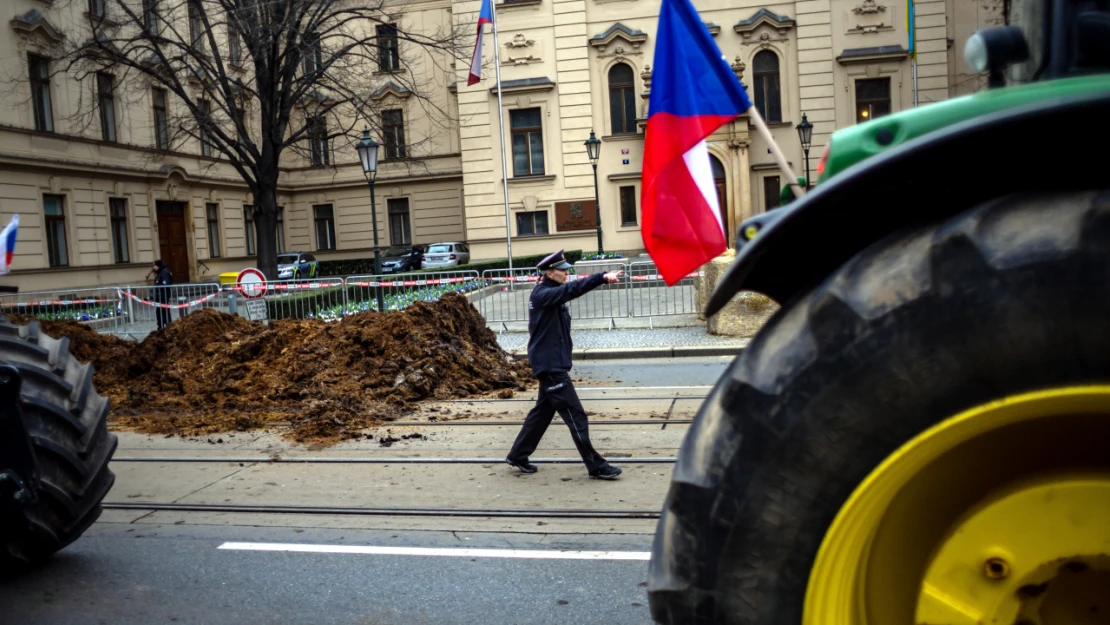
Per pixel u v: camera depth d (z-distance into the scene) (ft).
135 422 30.96
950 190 5.99
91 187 95.96
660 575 6.22
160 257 108.58
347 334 37.42
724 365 40.75
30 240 87.40
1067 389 5.13
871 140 6.43
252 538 18.38
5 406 13.85
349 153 132.87
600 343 48.24
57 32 89.10
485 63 108.17
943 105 6.31
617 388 35.04
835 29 101.19
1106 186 5.45
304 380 35.01
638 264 55.16
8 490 13.92
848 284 5.57
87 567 16.84
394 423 29.71
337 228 135.44
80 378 16.99
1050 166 5.63
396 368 35.01
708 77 12.17
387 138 99.30
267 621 14.24
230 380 35.73
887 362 5.32
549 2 106.22
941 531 6.13
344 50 80.18
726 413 5.87
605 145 107.04
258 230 82.17
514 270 61.77
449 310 41.11
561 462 23.72
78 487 15.97
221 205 121.19
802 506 5.60
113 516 20.13
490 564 16.43
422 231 132.98
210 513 20.25
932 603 5.87
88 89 94.22
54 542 16.03
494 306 57.77
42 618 14.46
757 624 5.79
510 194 109.29
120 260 101.45
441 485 21.91
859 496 5.50
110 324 57.41
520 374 38.42
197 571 16.53
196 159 114.21
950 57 98.99
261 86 80.43
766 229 5.99
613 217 107.65
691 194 12.24
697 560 5.90
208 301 57.11
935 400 5.29
